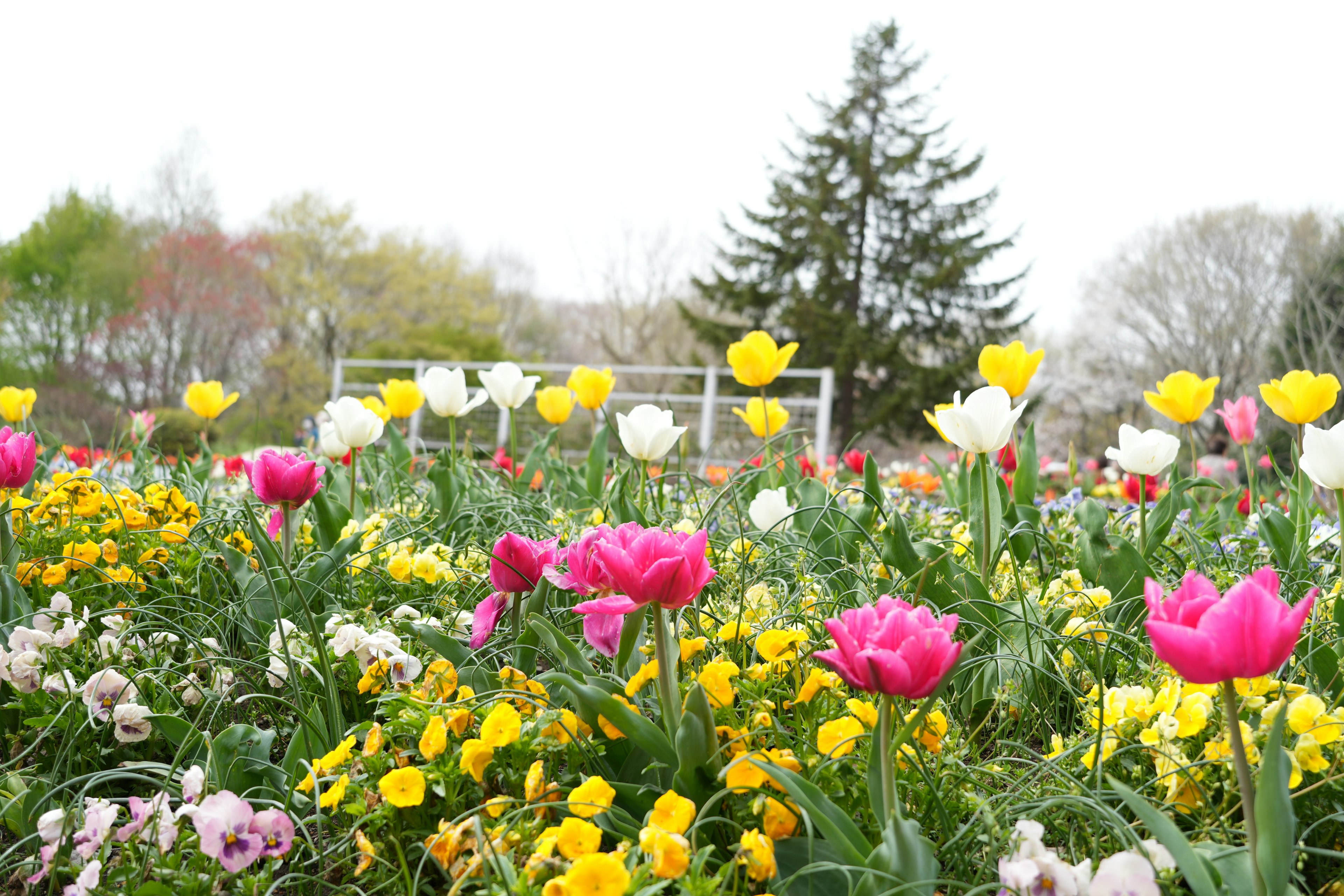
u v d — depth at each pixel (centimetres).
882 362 2616
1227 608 85
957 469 363
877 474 262
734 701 153
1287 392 237
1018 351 254
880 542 229
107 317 3066
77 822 132
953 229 2794
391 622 194
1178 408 272
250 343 2966
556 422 411
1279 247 2369
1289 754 123
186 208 3291
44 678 171
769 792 119
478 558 251
